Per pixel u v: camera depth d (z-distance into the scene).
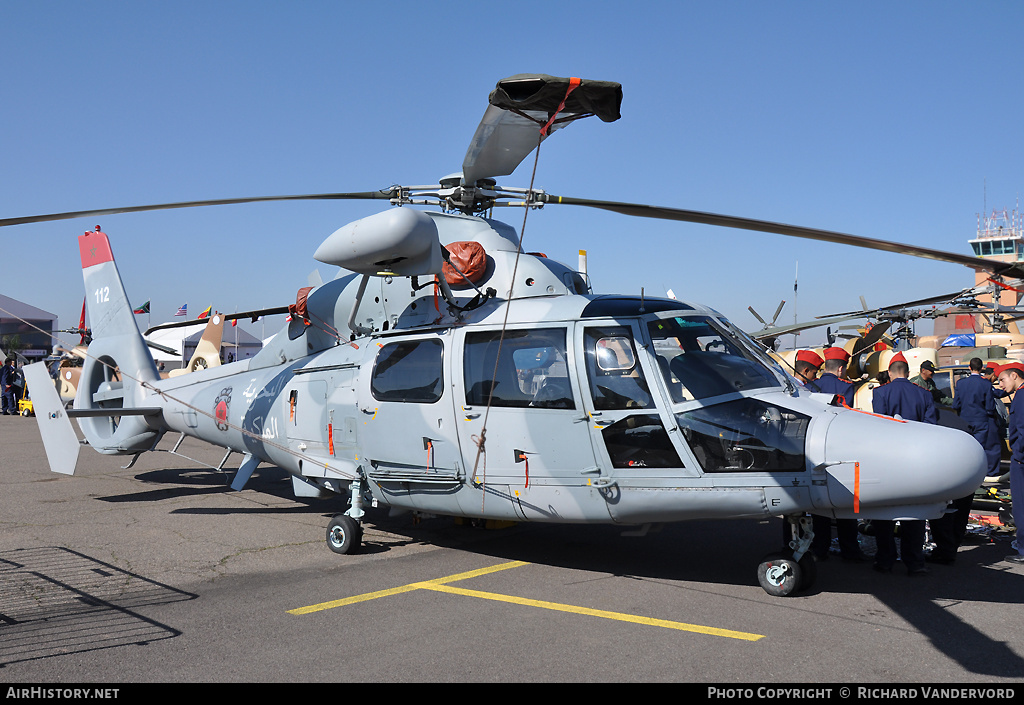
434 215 6.53
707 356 5.46
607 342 5.50
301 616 4.83
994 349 12.90
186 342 34.97
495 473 5.82
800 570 5.19
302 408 7.30
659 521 5.43
